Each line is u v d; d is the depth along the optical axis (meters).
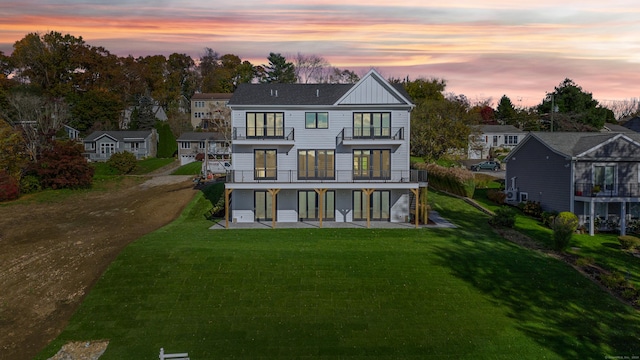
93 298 18.41
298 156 29.06
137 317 17.08
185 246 22.94
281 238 24.73
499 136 63.41
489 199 35.41
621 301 18.23
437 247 23.23
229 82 95.75
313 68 82.69
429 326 16.50
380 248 23.08
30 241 25.80
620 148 28.78
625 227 27.92
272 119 28.92
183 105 94.00
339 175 29.05
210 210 31.55
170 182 42.59
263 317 17.03
